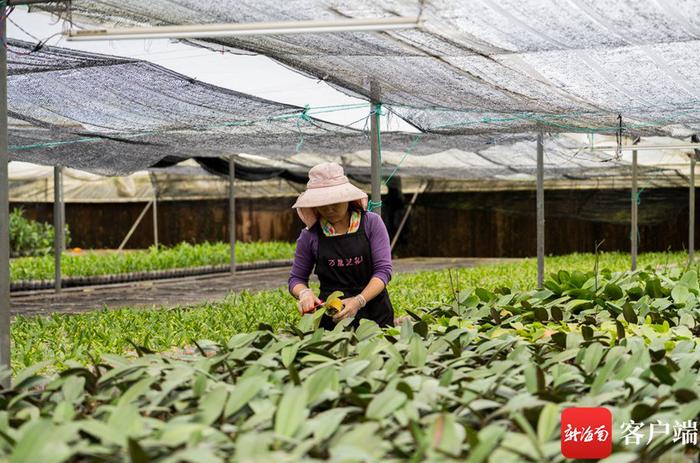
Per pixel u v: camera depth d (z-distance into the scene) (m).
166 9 4.96
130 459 2.65
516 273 18.36
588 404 3.37
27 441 2.60
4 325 4.86
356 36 5.57
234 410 3.18
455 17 4.77
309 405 3.35
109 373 3.88
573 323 6.88
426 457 2.67
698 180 24.88
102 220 29.62
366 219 6.51
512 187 28.44
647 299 7.39
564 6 4.60
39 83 8.05
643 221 26.98
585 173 23.30
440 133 11.41
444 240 30.55
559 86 7.64
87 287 18.27
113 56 7.02
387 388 3.39
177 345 7.08
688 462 3.19
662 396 3.34
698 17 4.80
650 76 7.11
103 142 11.74
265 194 29.08
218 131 11.07
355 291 6.55
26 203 28.67
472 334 5.07
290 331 5.47
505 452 2.52
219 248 24.81
